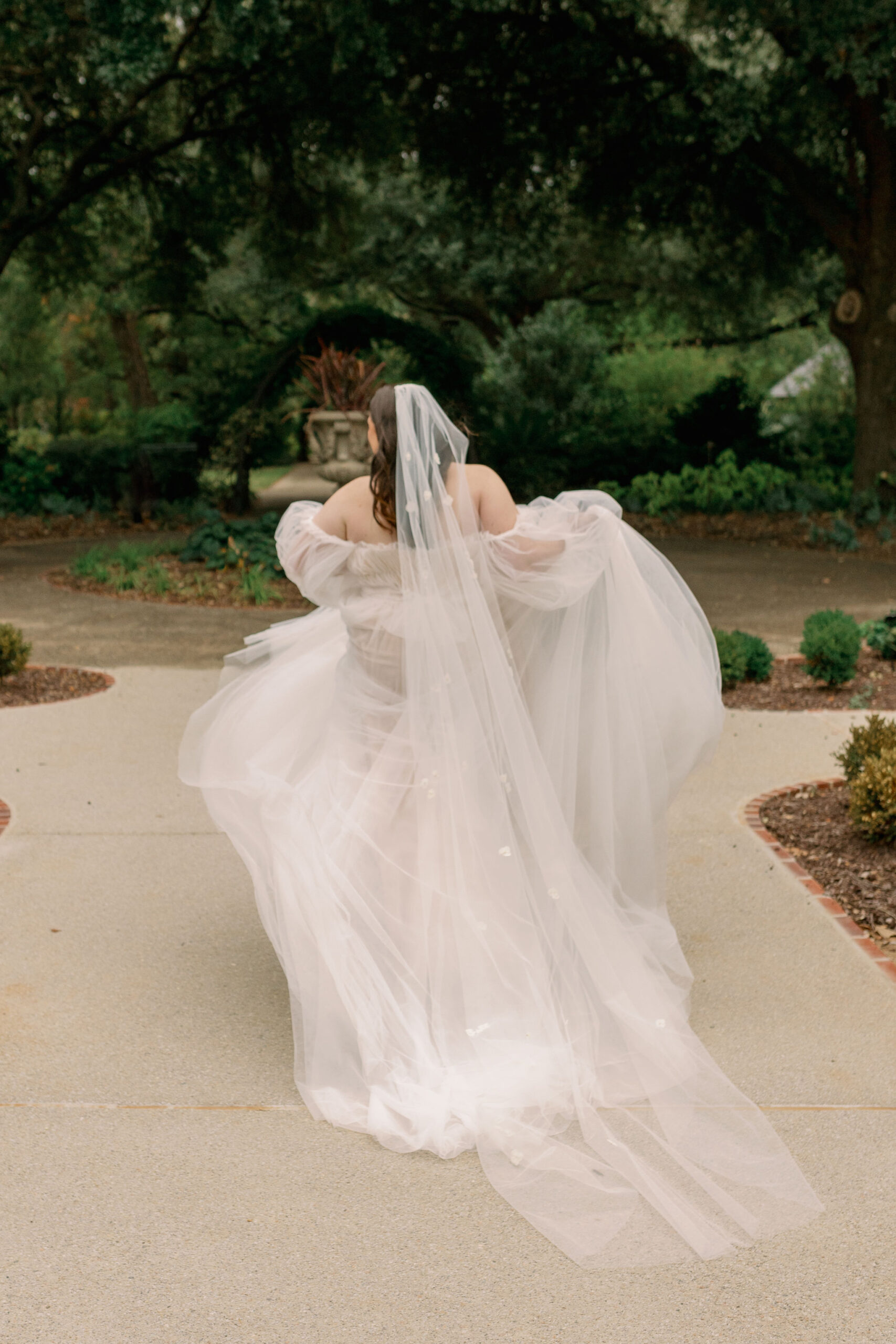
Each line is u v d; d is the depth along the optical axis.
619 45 18.27
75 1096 2.83
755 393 26.38
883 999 3.41
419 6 17.39
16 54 17.38
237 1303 2.11
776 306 30.86
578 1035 3.02
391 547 3.01
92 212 24.45
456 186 21.73
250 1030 3.18
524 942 3.03
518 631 3.22
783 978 3.55
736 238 23.47
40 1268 2.19
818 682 8.06
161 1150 2.60
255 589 11.46
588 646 3.25
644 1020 3.04
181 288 24.53
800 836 4.92
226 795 3.21
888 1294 2.16
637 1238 2.33
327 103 18.89
